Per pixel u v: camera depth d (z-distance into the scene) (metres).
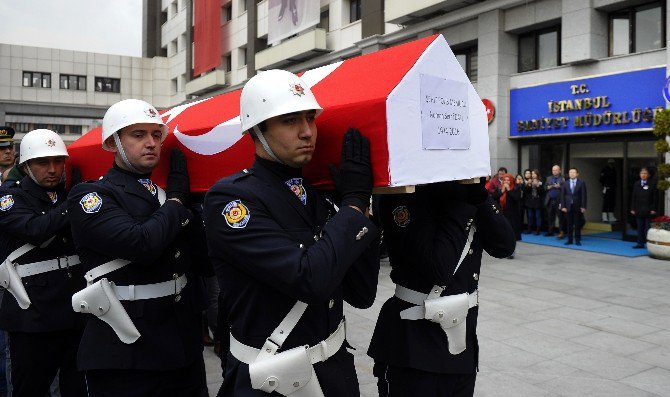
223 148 2.49
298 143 1.78
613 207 12.80
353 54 17.58
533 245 11.97
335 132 1.95
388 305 2.46
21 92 33.16
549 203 13.11
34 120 33.78
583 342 5.11
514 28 13.50
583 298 6.93
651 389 4.00
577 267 9.25
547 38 13.39
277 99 1.75
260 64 21.59
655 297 6.99
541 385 4.08
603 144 12.55
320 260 1.62
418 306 2.34
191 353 2.63
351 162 1.81
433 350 2.29
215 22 26.39
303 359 1.73
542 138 13.67
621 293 7.23
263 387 1.71
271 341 1.75
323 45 18.48
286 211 1.79
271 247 1.65
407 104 1.86
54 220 3.14
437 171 1.99
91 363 2.46
